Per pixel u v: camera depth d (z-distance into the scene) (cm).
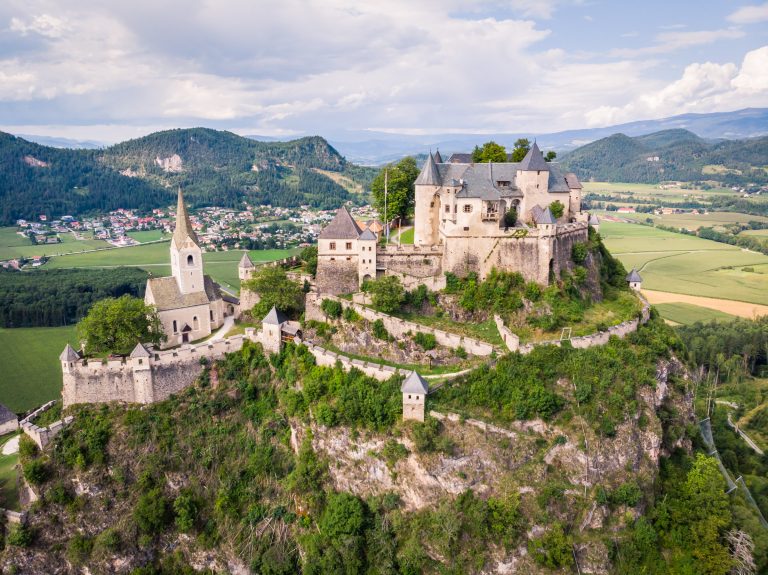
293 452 9869
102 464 9438
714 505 9200
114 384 10106
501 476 8600
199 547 9106
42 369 15625
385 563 8481
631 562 8475
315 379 9938
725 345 17662
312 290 11856
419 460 8712
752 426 14362
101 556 8819
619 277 13362
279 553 8956
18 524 8812
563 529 8406
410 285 11281
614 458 8962
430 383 9481
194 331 11575
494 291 11006
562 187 12519
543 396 9031
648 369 10062
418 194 12300
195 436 9944
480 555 8269
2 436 11100
